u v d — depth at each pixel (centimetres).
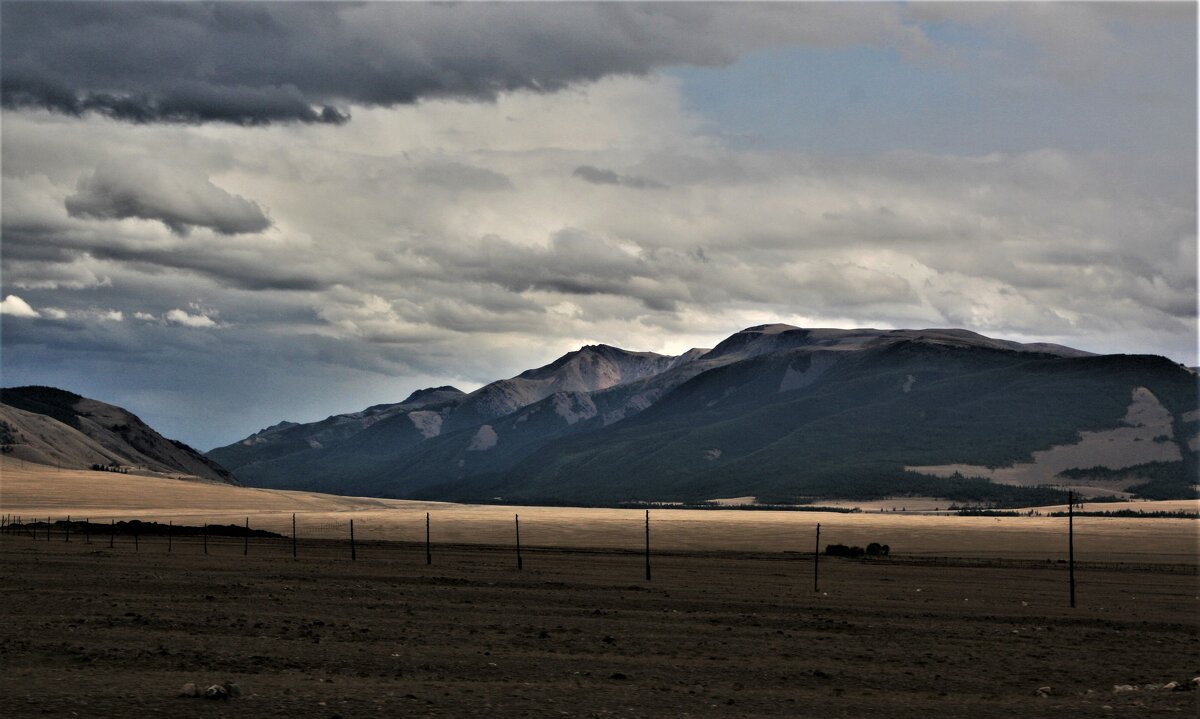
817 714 4281
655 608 9475
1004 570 17538
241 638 6200
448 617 8050
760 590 12106
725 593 11538
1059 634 8331
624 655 6103
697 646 6719
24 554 14875
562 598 10194
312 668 5109
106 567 12794
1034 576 16112
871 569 17175
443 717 3809
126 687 4206
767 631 7831
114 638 6000
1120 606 11362
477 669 5284
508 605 9288
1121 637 8269
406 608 8650
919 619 9262
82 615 7206
